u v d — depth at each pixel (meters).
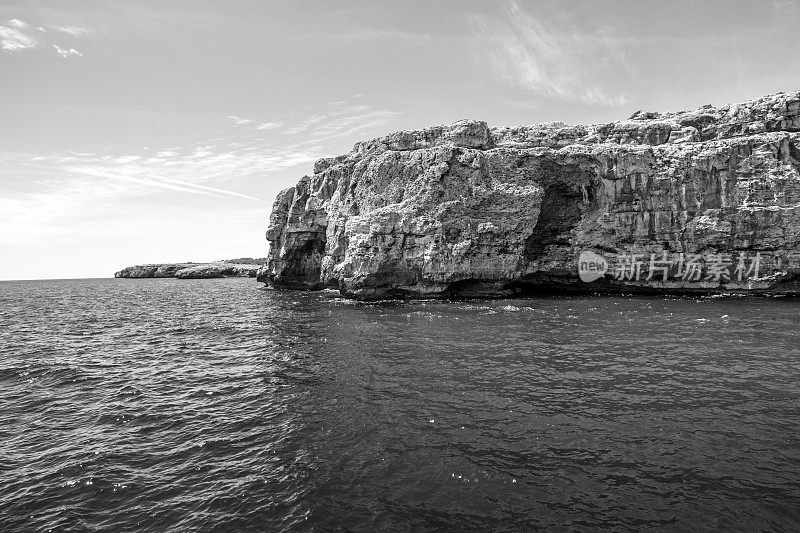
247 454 14.20
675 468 12.23
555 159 52.47
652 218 50.84
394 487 11.80
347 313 43.75
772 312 36.56
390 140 59.97
